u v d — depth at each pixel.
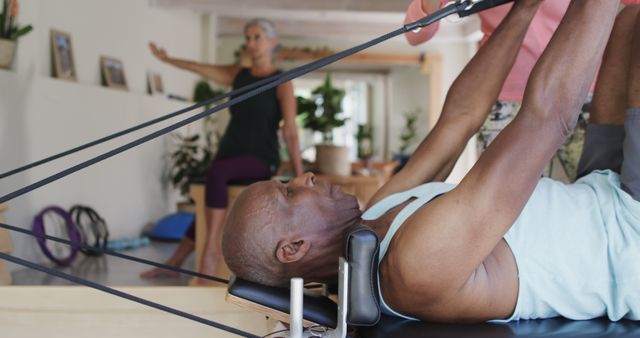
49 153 5.11
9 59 4.60
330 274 1.37
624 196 1.39
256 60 4.09
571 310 1.36
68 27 5.72
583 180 1.54
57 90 5.21
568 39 1.20
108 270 4.77
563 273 1.33
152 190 7.30
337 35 11.48
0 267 3.06
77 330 1.61
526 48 2.06
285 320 1.32
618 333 1.28
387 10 8.84
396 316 1.37
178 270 1.51
